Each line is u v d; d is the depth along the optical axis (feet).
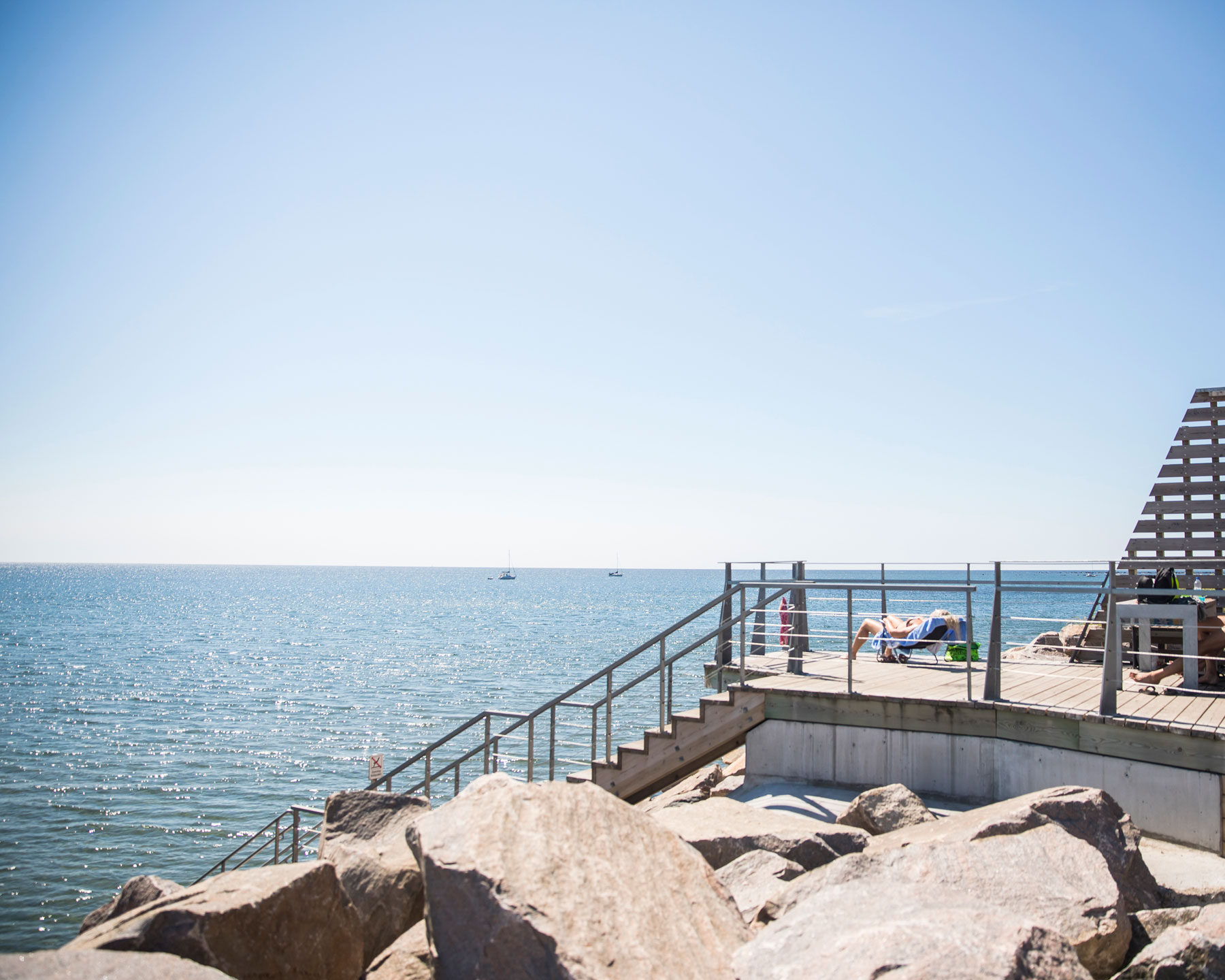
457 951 14.24
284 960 15.64
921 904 14.28
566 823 16.47
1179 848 23.59
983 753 27.61
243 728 119.24
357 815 26.99
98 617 371.56
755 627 42.57
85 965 11.91
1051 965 12.18
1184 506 39.27
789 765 31.12
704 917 15.25
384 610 447.83
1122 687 31.09
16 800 83.92
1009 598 369.71
